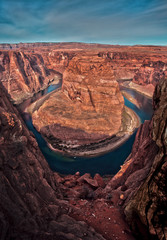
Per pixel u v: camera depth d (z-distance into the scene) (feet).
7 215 21.81
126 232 31.30
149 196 29.40
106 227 32.30
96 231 30.76
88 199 51.37
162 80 42.86
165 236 24.56
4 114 40.68
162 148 30.58
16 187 29.66
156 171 29.96
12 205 23.79
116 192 49.70
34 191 33.71
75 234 25.99
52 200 38.14
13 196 25.84
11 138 39.42
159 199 27.25
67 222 29.76
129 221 32.53
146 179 33.09
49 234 23.18
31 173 37.22
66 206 37.55
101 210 39.22
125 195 44.09
